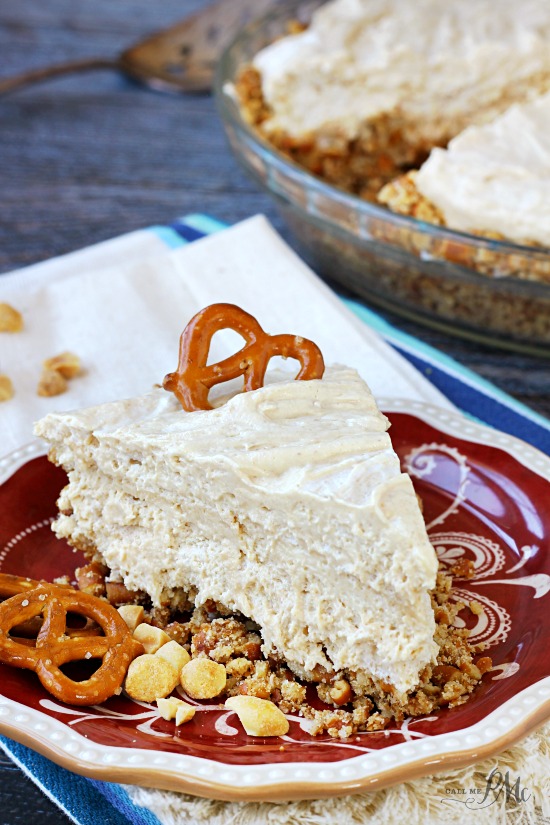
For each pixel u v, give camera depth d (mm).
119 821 510
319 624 538
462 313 743
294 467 542
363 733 515
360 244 744
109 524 578
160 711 521
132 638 543
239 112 832
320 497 526
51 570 590
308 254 818
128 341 705
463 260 716
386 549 520
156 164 972
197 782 483
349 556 529
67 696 517
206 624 559
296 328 705
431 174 759
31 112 1061
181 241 812
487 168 751
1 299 725
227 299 722
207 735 516
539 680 512
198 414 570
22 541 596
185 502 560
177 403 583
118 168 962
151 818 506
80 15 1291
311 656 541
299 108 864
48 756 493
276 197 786
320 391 577
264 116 874
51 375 677
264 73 879
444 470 622
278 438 551
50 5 1320
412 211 762
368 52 850
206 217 841
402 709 524
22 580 563
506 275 713
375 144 877
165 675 531
